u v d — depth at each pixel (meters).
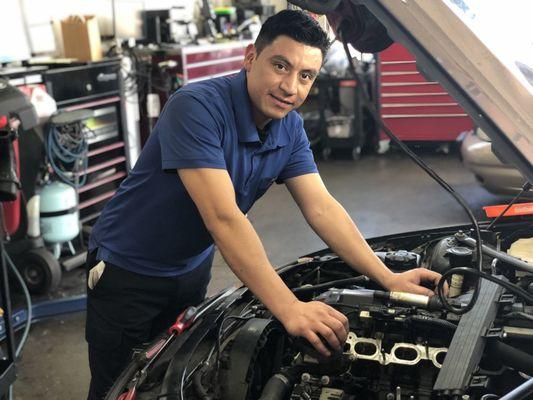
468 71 0.82
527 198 1.98
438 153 6.32
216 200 1.28
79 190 3.85
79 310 3.27
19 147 3.43
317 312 1.19
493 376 1.22
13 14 3.90
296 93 1.29
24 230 3.59
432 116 5.98
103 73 4.05
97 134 4.05
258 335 1.21
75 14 4.51
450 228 1.85
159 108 4.97
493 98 0.82
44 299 3.40
